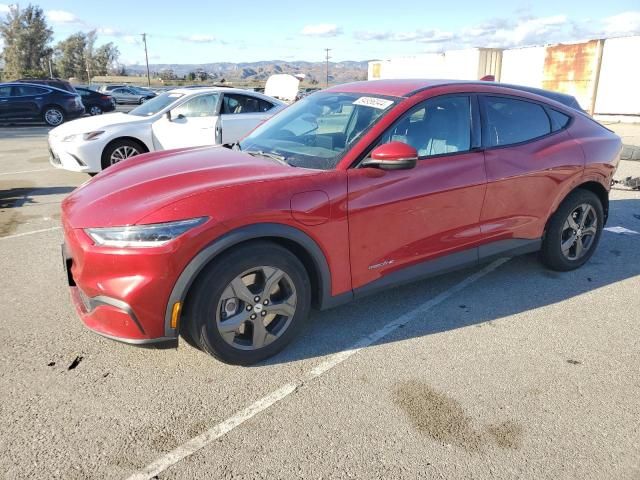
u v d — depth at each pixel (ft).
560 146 13.39
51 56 270.87
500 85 13.08
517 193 12.56
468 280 13.98
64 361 9.86
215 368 9.69
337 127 11.36
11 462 7.30
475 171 11.69
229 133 26.68
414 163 9.85
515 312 12.12
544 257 14.25
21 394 8.83
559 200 13.53
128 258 8.30
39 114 60.49
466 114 11.98
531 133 13.17
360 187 10.05
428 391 9.07
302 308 9.98
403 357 10.15
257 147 12.07
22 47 257.75
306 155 10.82
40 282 13.64
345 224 9.93
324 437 7.89
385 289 11.01
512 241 12.96
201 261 8.48
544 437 7.96
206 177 9.72
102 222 8.68
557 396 8.98
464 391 9.09
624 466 7.38
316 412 8.48
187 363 9.85
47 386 9.07
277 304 9.64
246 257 8.96
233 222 8.64
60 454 7.47
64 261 10.19
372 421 8.27
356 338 10.88
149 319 8.51
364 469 7.26
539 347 10.59
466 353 10.33
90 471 7.17
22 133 53.47
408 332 11.15
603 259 15.71
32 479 7.00
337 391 9.04
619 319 11.84
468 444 7.79
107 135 24.94
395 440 7.85
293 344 10.61
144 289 8.33
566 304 12.57
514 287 13.53
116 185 10.03
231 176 9.69
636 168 31.24
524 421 8.32
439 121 11.50
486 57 85.71
